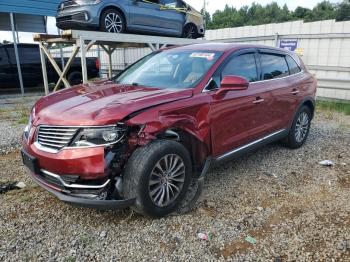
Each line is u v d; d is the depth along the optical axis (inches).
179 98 130.9
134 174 115.7
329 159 201.2
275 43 439.5
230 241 115.1
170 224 124.3
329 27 414.3
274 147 222.4
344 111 351.6
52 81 540.7
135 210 123.7
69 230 119.4
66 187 114.7
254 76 173.0
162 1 393.7
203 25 471.2
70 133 112.6
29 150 124.5
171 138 130.9
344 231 121.8
